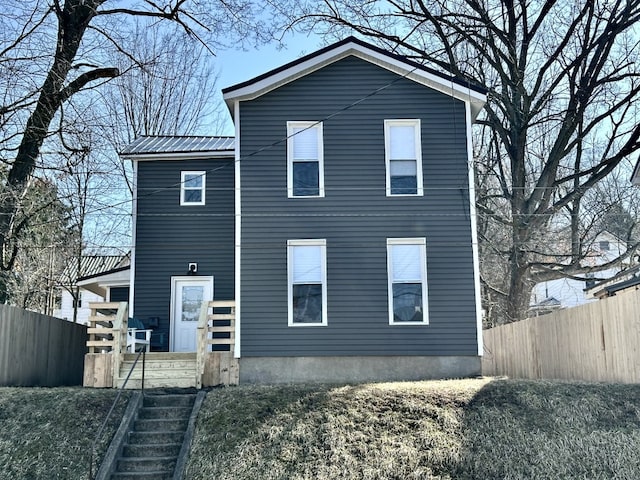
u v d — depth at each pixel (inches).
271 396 534.0
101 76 809.5
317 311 654.5
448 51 975.0
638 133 906.1
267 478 446.9
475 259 660.1
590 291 1087.6
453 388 535.8
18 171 762.8
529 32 963.3
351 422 494.9
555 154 972.6
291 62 676.7
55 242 1075.9
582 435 463.5
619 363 535.2
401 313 655.1
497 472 445.7
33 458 473.7
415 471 449.7
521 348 808.3
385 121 684.1
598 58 929.5
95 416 518.3
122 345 631.2
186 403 551.8
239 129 680.4
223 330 648.4
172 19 842.2
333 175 674.2
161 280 781.9
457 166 676.7
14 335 620.7
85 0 768.3
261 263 660.1
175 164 804.6
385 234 665.6
